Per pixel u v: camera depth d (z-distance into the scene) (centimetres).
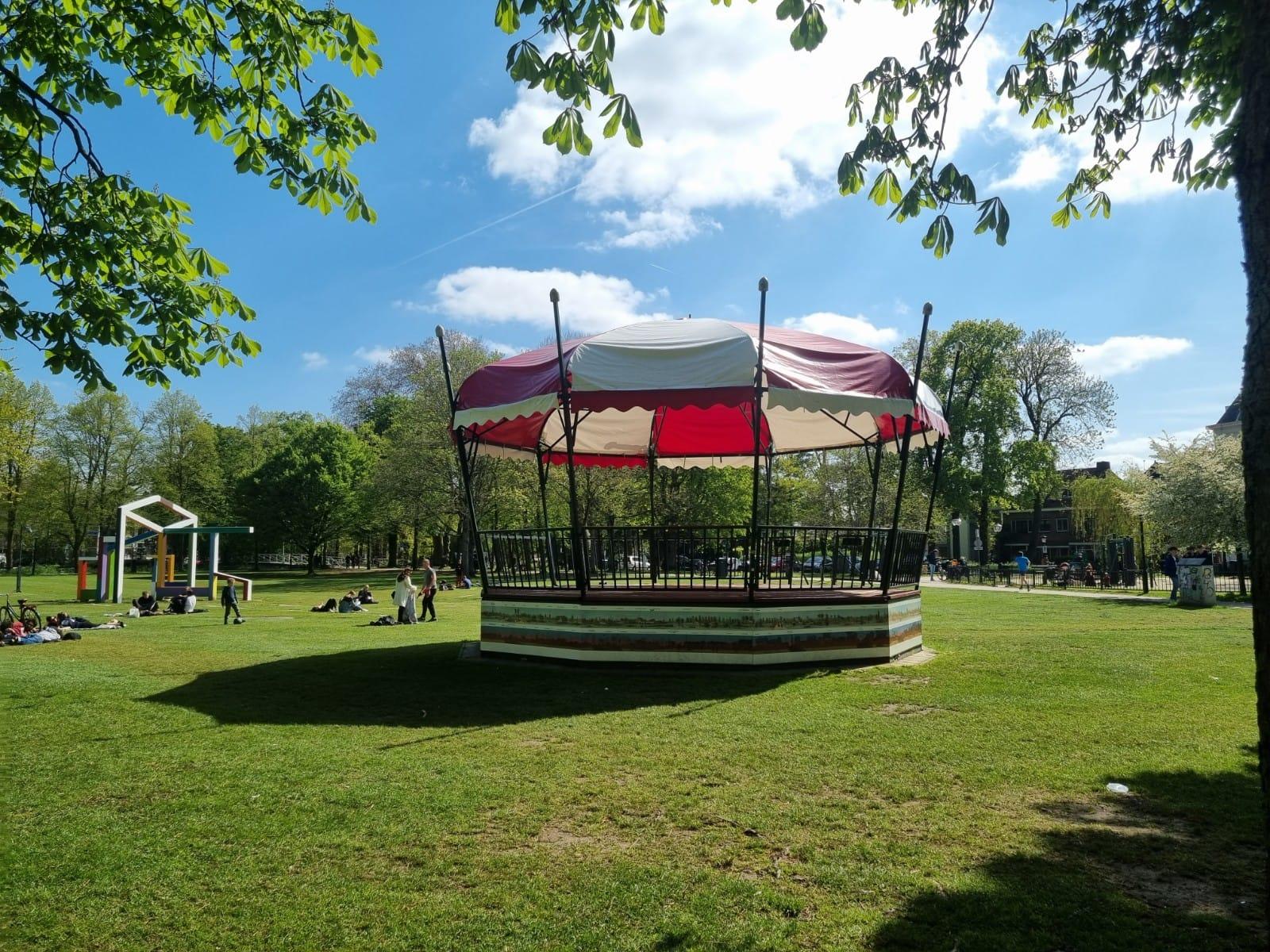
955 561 4481
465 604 2692
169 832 465
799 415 1422
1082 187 710
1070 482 6406
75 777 572
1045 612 1948
